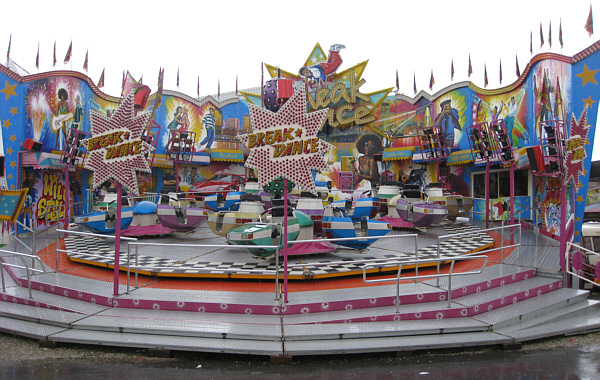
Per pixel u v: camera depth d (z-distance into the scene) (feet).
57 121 51.90
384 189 50.55
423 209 40.93
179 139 63.62
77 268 28.78
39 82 48.93
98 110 60.95
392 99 75.46
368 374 15.98
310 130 20.79
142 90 52.19
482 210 57.82
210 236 41.68
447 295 22.02
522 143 50.11
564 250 26.37
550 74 42.60
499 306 22.17
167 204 39.73
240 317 19.88
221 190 66.08
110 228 37.78
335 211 39.88
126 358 17.40
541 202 46.47
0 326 19.80
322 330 18.40
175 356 17.62
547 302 22.97
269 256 28.19
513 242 35.73
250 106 20.68
